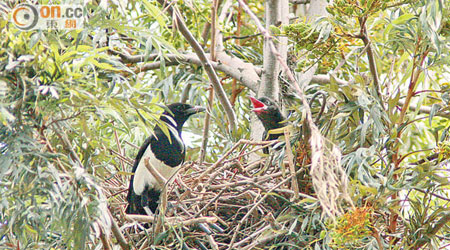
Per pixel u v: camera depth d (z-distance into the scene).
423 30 9.43
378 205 8.95
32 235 8.42
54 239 9.03
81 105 8.02
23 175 7.49
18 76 7.45
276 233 9.97
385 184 8.85
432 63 9.90
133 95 9.11
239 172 11.87
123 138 14.62
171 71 16.28
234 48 16.17
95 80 7.93
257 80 13.93
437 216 9.34
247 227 11.15
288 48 14.09
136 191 12.26
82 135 8.84
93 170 8.97
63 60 7.73
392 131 9.63
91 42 9.00
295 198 9.56
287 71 6.21
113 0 8.65
